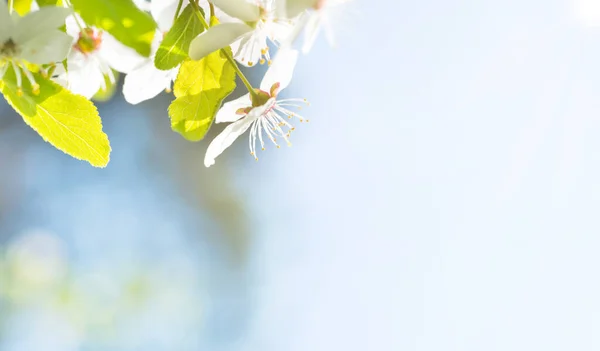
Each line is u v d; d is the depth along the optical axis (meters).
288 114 0.32
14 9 0.30
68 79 0.31
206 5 0.31
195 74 0.31
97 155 0.31
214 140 0.31
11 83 0.30
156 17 0.31
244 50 0.31
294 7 0.29
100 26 0.30
